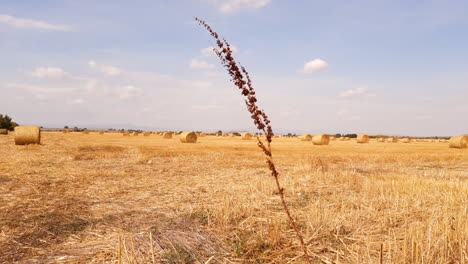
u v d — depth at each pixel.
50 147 28.02
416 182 9.44
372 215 6.12
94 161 17.80
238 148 29.64
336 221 5.61
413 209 6.60
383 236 5.00
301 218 6.04
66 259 4.16
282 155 22.34
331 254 4.37
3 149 24.91
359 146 39.72
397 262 3.88
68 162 16.86
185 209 6.90
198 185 10.02
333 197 7.78
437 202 7.27
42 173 12.30
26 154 20.58
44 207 7.00
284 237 5.02
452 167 16.80
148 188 9.56
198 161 18.30
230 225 5.59
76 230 5.41
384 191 8.52
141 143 40.47
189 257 4.26
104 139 53.69
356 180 10.19
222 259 4.23
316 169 13.66
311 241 4.83
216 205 7.09
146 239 4.86
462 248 4.16
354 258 4.09
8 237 5.03
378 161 19.61
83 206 7.18
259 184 9.48
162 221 5.98
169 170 14.12
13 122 95.81
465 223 4.86
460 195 7.60
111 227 5.56
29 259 4.18
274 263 4.12
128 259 3.92
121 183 10.45
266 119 2.54
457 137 36.50
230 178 11.68
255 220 5.90
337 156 21.97
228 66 2.42
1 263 4.04
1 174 11.66
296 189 9.12
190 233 5.19
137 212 6.68
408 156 22.34
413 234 4.35
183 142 44.84
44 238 5.00
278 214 6.32
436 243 4.13
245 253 4.37
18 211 6.62
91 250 4.46
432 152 28.00
